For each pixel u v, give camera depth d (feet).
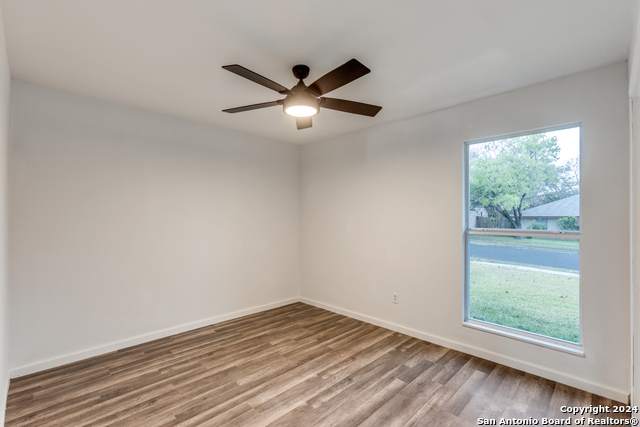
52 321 8.84
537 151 8.66
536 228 8.70
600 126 7.44
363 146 12.81
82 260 9.36
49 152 8.82
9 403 7.10
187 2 5.23
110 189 9.89
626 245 7.11
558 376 8.03
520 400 7.32
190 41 6.41
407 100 9.57
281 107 10.34
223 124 12.19
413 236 11.11
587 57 7.00
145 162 10.63
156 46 6.61
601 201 7.43
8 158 7.80
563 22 5.72
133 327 10.36
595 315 7.53
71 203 9.18
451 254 10.14
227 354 9.70
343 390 7.73
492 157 9.53
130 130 10.29
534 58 7.06
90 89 8.87
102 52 6.88
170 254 11.23
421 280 10.89
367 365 9.00
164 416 6.71
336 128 12.67
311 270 15.15
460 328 9.93
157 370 8.68
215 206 12.50
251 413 6.83
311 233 15.15
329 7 5.33
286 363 9.12
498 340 9.12
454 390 7.72
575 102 7.79
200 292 12.04
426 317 10.76
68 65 7.47
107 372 8.54
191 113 10.91
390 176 11.83
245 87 8.70
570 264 8.09
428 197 10.70
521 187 8.96
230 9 5.40
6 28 5.96
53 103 8.87
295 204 15.60
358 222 13.00
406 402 7.25
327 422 6.54
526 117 8.57
